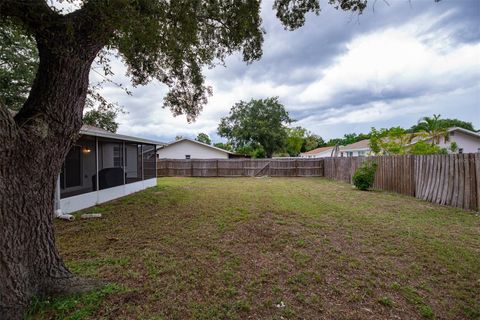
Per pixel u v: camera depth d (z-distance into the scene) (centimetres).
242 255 314
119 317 188
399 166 809
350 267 279
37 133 183
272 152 2694
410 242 353
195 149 2195
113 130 1028
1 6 193
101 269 273
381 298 217
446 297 219
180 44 374
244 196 783
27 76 961
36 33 204
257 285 240
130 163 967
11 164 171
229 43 473
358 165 1091
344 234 394
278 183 1193
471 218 478
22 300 183
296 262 292
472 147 1625
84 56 223
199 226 445
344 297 220
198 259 301
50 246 211
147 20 284
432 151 1071
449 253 312
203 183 1223
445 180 609
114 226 453
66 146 217
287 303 211
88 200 647
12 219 176
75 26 212
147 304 206
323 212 545
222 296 221
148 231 420
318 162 1617
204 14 396
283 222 465
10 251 175
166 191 925
